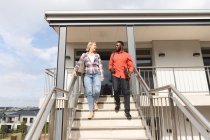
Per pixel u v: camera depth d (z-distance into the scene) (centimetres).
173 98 316
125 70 489
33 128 200
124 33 800
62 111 393
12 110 5969
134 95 559
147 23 668
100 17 659
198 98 662
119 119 468
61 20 655
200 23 683
